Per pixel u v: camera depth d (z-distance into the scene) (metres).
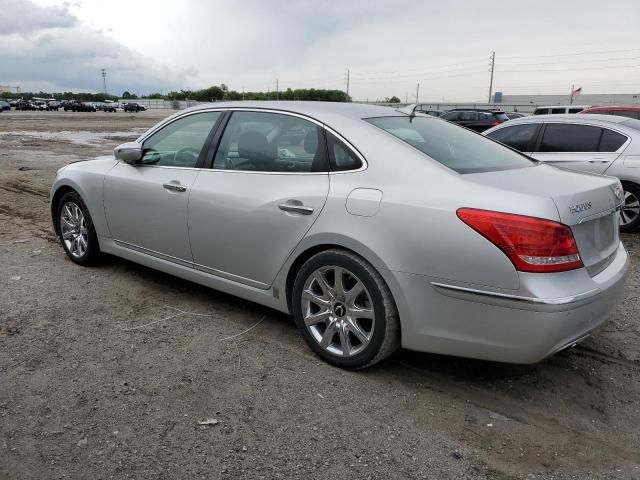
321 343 3.53
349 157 3.41
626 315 4.41
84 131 28.61
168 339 3.85
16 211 8.05
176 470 2.54
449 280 2.94
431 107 60.06
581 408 3.14
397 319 3.21
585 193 3.03
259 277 3.83
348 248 3.25
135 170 4.67
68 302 4.46
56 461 2.58
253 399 3.13
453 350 3.06
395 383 3.35
